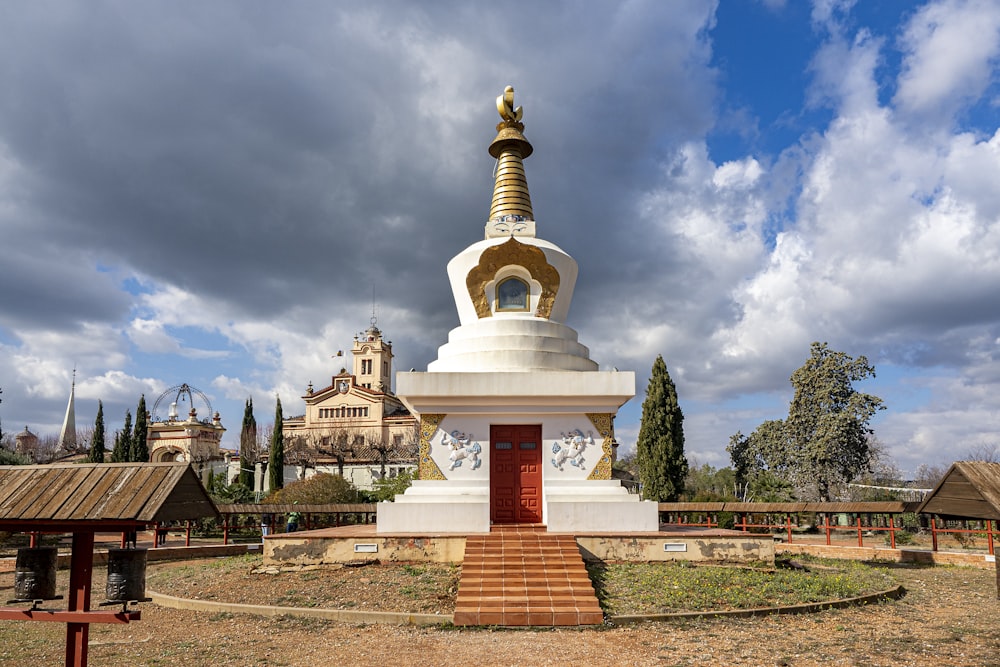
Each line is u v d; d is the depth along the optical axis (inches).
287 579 823.7
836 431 2191.2
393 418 3693.4
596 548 860.0
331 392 3769.7
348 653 577.9
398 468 3221.0
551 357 1004.6
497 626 662.5
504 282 1063.6
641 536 864.9
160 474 406.6
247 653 579.5
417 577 799.1
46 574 409.4
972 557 1117.1
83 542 410.0
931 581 945.5
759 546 861.8
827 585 782.5
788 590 759.1
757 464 2456.9
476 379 947.3
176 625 681.6
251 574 852.0
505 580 739.4
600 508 898.1
